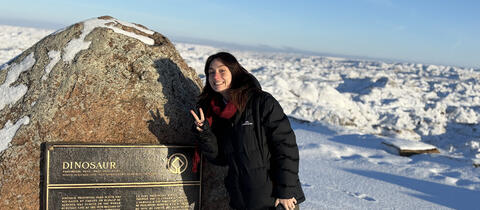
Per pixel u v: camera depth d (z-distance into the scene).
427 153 7.85
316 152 7.85
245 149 2.02
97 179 2.32
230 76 2.08
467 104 42.56
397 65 179.75
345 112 16.20
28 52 2.70
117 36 2.63
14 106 2.44
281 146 1.98
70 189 2.28
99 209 2.34
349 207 4.37
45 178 2.22
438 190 5.39
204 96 2.26
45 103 2.36
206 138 2.16
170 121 2.57
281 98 18.38
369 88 45.16
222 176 2.69
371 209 4.37
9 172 2.26
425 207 4.61
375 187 5.41
